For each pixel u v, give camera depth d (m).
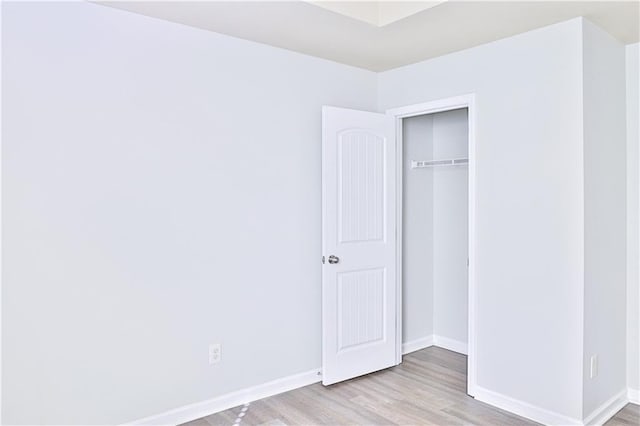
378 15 2.68
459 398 3.03
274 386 3.09
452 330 4.05
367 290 3.44
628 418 2.78
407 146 3.95
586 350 2.57
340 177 3.28
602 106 2.73
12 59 2.13
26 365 2.18
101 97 2.38
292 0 2.31
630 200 3.03
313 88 3.29
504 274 2.89
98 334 2.38
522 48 2.79
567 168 2.59
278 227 3.10
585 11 2.45
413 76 3.46
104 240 2.40
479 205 3.03
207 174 2.76
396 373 3.48
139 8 2.41
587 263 2.56
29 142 2.18
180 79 2.65
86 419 2.36
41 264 2.21
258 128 2.99
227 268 2.86
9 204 2.13
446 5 2.37
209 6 2.38
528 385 2.77
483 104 3.01
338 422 2.67
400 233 3.72
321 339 3.35
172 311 2.64
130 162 2.48
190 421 2.68
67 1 2.28
